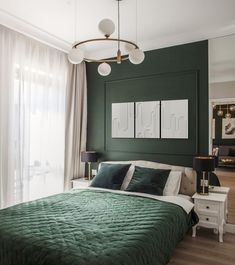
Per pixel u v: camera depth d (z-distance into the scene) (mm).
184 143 3824
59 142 4238
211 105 3600
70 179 4406
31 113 3771
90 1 2842
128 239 1880
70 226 2102
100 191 3449
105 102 4590
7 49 3326
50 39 3898
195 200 3238
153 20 3295
